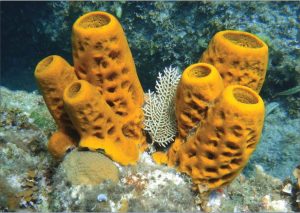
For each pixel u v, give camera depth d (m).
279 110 1.07
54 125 0.81
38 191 0.61
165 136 0.59
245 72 0.51
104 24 0.51
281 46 1.00
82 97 0.46
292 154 1.03
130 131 0.57
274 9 1.03
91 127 0.49
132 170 0.53
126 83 0.54
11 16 1.68
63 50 1.57
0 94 1.02
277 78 1.05
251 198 0.60
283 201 0.61
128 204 0.49
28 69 1.88
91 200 0.48
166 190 0.51
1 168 0.62
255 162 1.06
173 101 0.58
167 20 1.11
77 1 1.25
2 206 0.58
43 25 1.51
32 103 0.99
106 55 0.49
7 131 0.73
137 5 1.13
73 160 0.50
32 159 0.66
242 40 0.54
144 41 1.16
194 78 0.47
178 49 1.14
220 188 0.54
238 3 1.02
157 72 1.24
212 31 1.06
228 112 0.42
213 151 0.46
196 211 0.52
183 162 0.51
